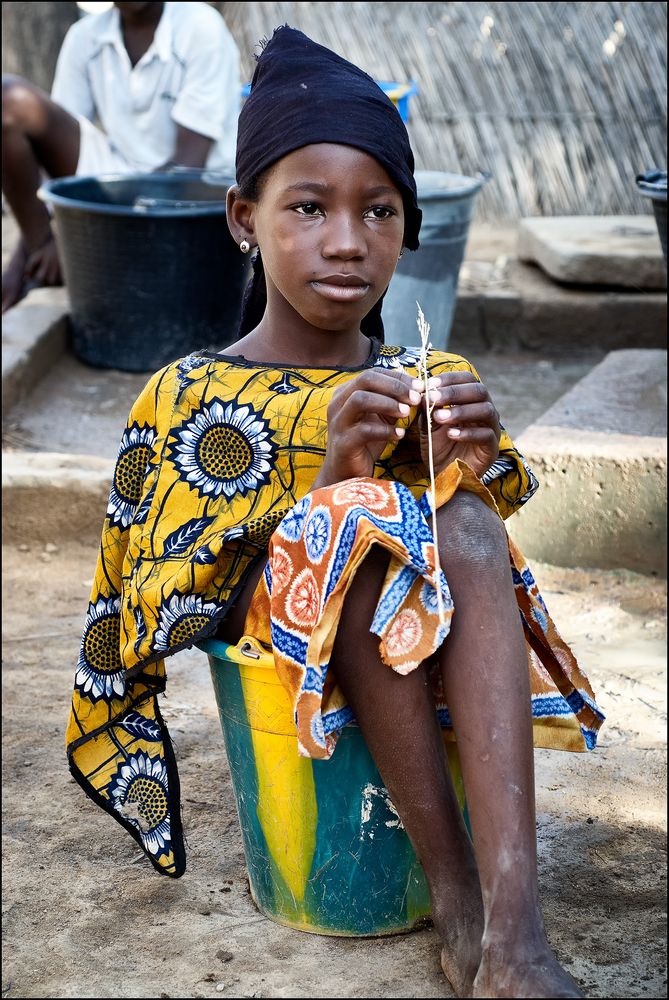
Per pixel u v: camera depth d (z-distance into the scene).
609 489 3.62
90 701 2.13
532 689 1.93
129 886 2.16
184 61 5.67
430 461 1.78
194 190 5.55
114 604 2.14
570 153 7.43
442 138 7.47
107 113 5.88
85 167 5.83
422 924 2.01
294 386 2.00
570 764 2.55
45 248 6.02
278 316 2.09
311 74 1.97
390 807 1.92
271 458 1.96
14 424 4.68
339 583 1.70
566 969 1.91
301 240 1.94
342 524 1.71
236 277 5.38
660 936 1.99
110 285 5.23
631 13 7.49
